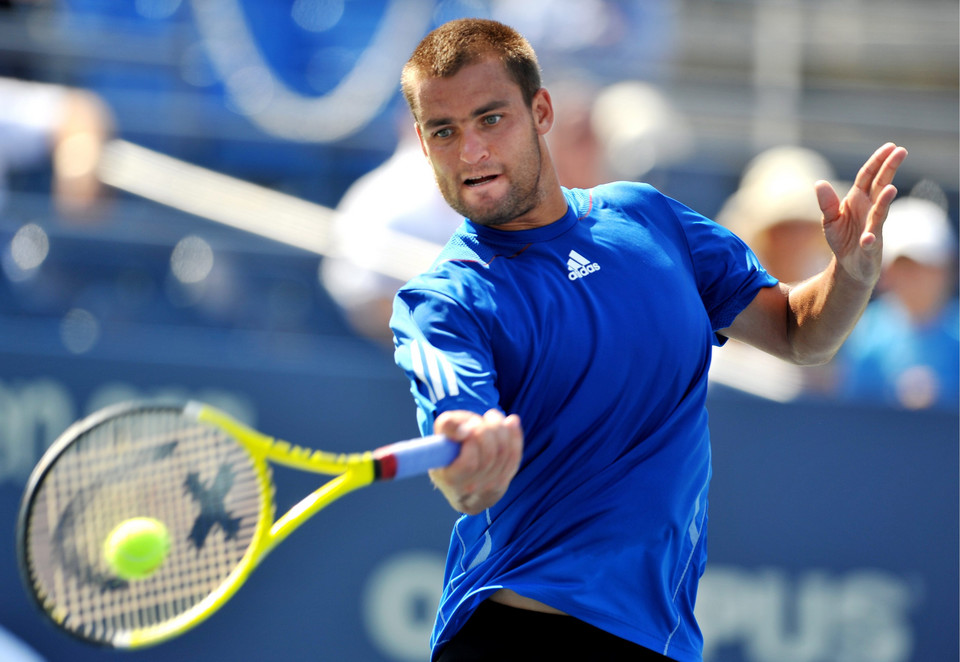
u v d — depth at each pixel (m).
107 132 23.67
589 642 8.71
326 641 18.67
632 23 28.66
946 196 26.47
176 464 8.79
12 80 24.78
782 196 20.02
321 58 26.66
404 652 18.75
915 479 19.27
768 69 29.42
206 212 21.92
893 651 19.08
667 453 8.84
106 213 21.95
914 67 30.75
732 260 9.65
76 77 25.36
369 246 20.28
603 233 8.98
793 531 19.16
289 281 21.31
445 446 7.24
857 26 30.53
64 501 8.52
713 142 25.88
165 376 18.97
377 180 21.09
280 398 19.03
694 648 9.16
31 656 17.89
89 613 8.52
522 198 8.59
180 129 24.77
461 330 8.30
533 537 8.84
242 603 18.72
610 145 25.19
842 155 26.88
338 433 19.06
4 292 21.06
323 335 20.70
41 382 18.86
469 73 8.37
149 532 8.56
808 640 19.02
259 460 8.10
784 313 9.89
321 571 18.77
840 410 19.30
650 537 8.76
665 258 9.10
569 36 27.97
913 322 20.83
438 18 26.95
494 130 8.45
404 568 18.83
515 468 7.33
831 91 29.84
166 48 25.88
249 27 26.27
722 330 10.18
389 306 20.09
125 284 21.27
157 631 8.08
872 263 8.95
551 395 8.60
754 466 19.23
